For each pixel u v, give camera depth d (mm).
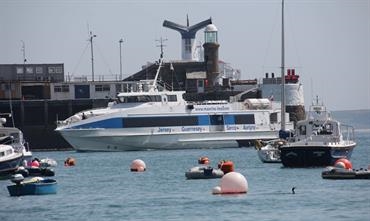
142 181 190000
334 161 199500
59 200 160000
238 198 156250
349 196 155125
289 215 139375
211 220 137250
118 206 152500
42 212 147875
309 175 187000
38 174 199500
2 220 142125
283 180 180250
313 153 198875
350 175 177250
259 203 150500
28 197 164000
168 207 149625
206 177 189000
